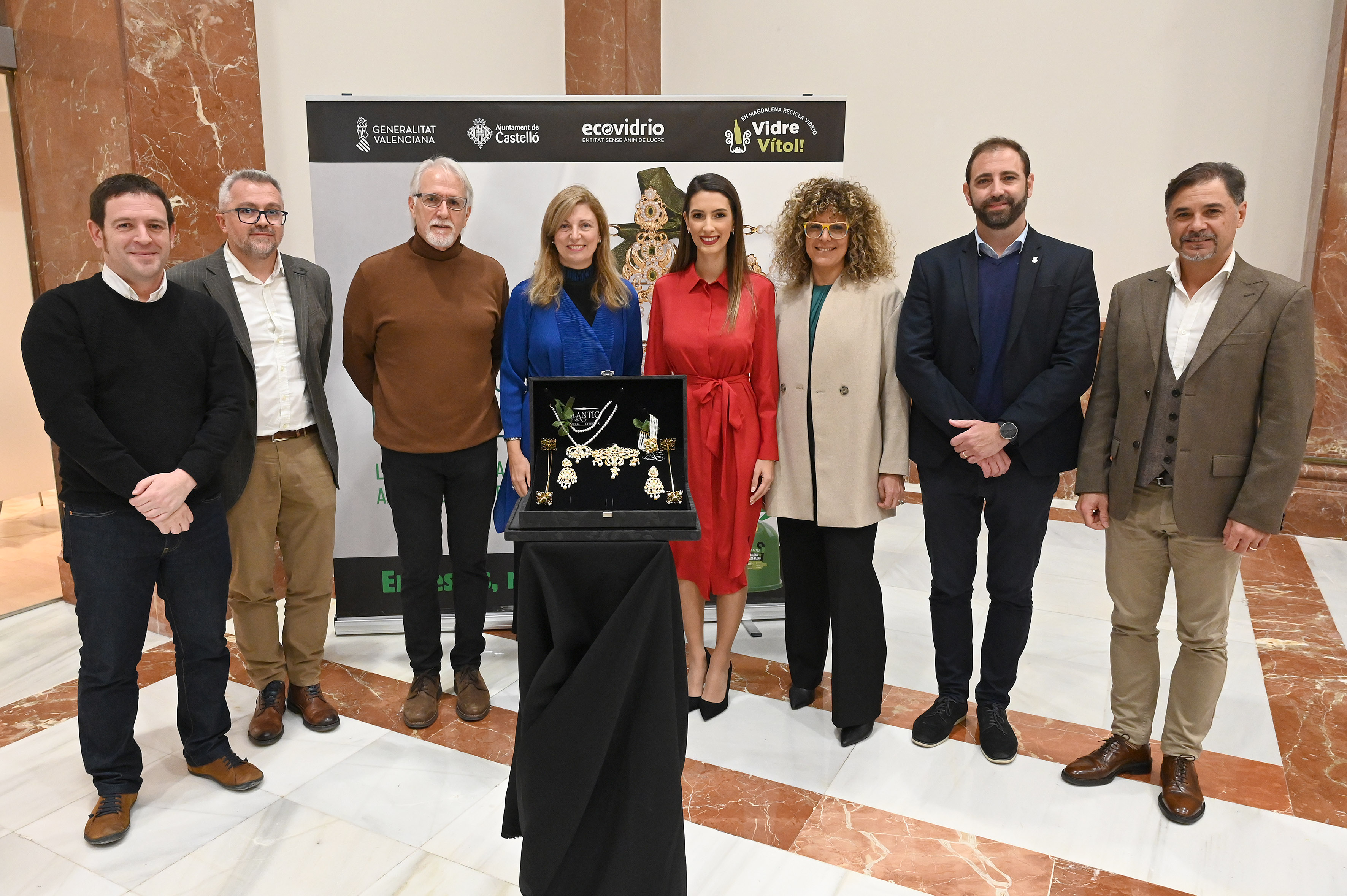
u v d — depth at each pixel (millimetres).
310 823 2252
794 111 3406
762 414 2645
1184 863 2086
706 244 2488
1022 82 5445
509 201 3402
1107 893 1978
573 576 1639
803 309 2613
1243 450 2107
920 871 2057
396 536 3531
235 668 3221
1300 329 2002
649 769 1649
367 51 4406
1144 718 2426
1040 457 2414
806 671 2900
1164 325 2182
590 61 5723
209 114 3523
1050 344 2377
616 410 1920
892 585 4066
